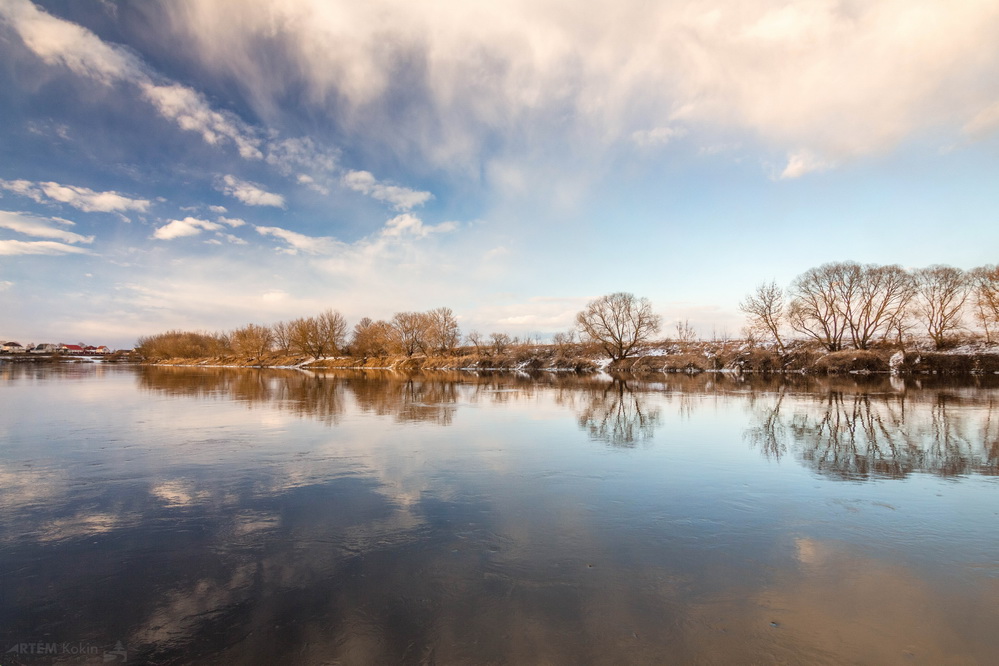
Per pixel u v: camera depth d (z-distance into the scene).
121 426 16.98
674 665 4.39
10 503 8.76
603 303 68.50
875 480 10.23
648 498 9.03
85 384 37.56
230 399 26.38
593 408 22.44
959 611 5.29
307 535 7.30
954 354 46.66
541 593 5.62
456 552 6.70
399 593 5.63
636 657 4.50
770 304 57.72
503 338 83.31
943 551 6.77
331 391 31.98
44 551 6.78
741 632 4.89
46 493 9.32
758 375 51.53
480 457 12.27
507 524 7.73
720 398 26.83
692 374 56.75
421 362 83.94
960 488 9.66
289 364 98.62
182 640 4.79
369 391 32.06
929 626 5.01
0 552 6.75
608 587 5.76
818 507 8.55
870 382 38.38
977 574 6.11
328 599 5.51
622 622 5.05
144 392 30.47
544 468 11.19
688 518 8.01
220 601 5.48
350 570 6.18
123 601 5.50
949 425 16.94
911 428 16.38
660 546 6.91
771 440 14.54
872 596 5.58
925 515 8.16
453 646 4.66
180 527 7.63
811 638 4.80
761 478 10.38
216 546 6.93
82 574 6.12
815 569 6.23
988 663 4.45
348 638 4.79
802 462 11.80
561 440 14.54
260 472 10.80
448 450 13.09
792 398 26.48
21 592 5.70
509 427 16.89
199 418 18.98
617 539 7.14
